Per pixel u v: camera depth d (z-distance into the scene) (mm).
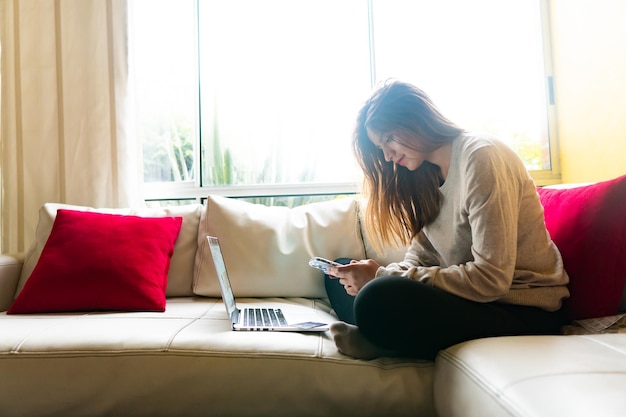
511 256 890
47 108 1901
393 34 2129
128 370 896
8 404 886
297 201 2107
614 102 1634
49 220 1560
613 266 997
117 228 1453
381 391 866
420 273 949
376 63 2121
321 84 2145
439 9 2133
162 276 1415
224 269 1301
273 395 881
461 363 736
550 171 2047
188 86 2135
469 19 2129
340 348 896
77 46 1920
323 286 1549
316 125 2133
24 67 1905
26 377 893
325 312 1407
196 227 1672
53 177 1895
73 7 1926
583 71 1828
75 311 1318
